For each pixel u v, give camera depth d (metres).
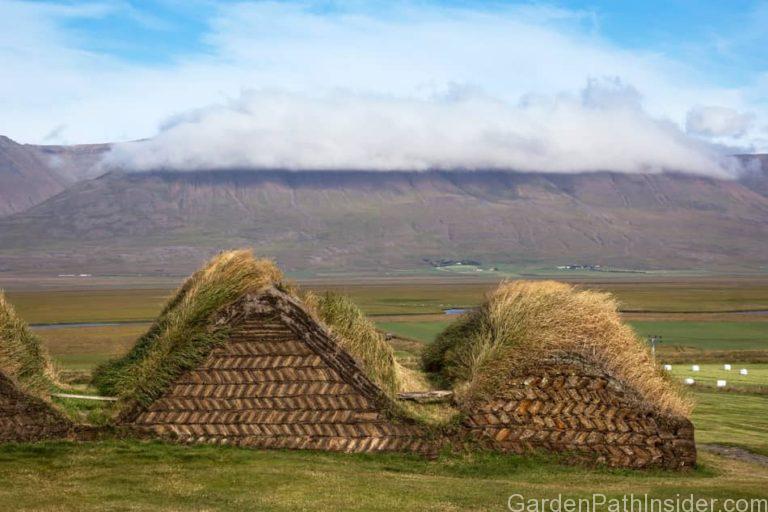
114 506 9.40
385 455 12.93
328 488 10.62
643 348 14.93
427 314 112.75
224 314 13.34
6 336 13.62
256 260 14.34
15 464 11.40
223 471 11.36
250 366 13.24
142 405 13.21
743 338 71.31
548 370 13.37
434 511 9.68
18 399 12.72
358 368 13.12
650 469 13.16
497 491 10.87
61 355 51.66
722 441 17.88
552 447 13.22
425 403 13.59
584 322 13.88
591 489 11.41
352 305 14.25
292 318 13.23
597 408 13.29
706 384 32.22
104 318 110.81
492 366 13.45
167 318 14.83
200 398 13.22
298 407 13.12
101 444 12.66
